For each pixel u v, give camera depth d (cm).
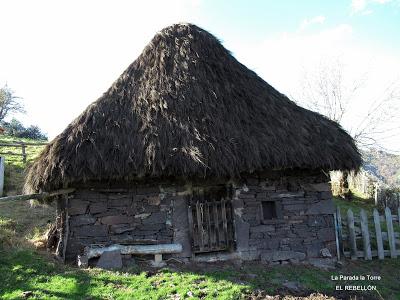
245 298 547
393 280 703
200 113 739
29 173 683
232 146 695
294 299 562
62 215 688
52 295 512
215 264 693
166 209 707
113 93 770
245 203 742
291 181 773
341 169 785
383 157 2312
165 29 880
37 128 3616
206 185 729
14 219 933
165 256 691
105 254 649
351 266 757
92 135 685
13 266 582
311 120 823
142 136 687
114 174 652
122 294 530
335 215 797
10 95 3556
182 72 798
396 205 1282
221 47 884
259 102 802
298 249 753
